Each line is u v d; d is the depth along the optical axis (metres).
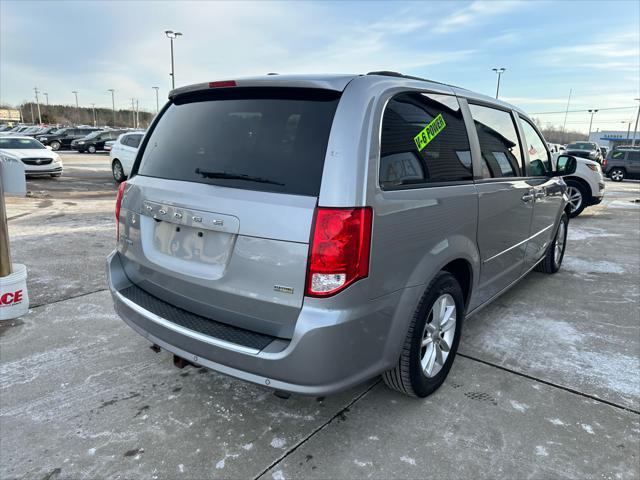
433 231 2.52
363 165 2.06
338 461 2.29
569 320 4.12
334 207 1.97
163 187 2.49
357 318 2.08
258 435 2.48
